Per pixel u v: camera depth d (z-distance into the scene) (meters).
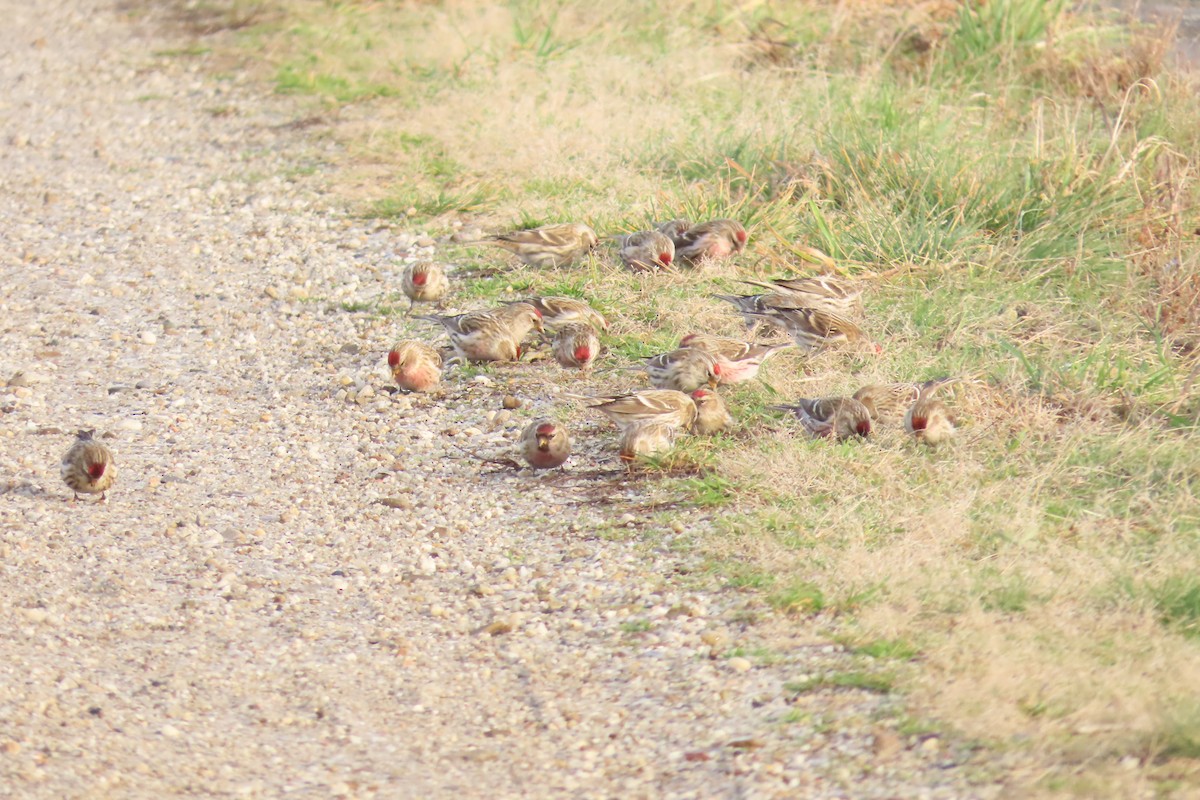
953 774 7.97
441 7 31.47
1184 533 10.55
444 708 9.25
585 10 29.22
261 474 13.08
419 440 13.72
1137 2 24.97
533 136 22.33
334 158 23.08
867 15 27.44
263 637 10.22
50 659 9.79
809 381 13.95
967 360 14.16
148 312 17.50
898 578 10.08
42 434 13.96
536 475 12.80
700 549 11.06
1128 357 14.08
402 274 18.17
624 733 8.82
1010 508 11.05
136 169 23.31
